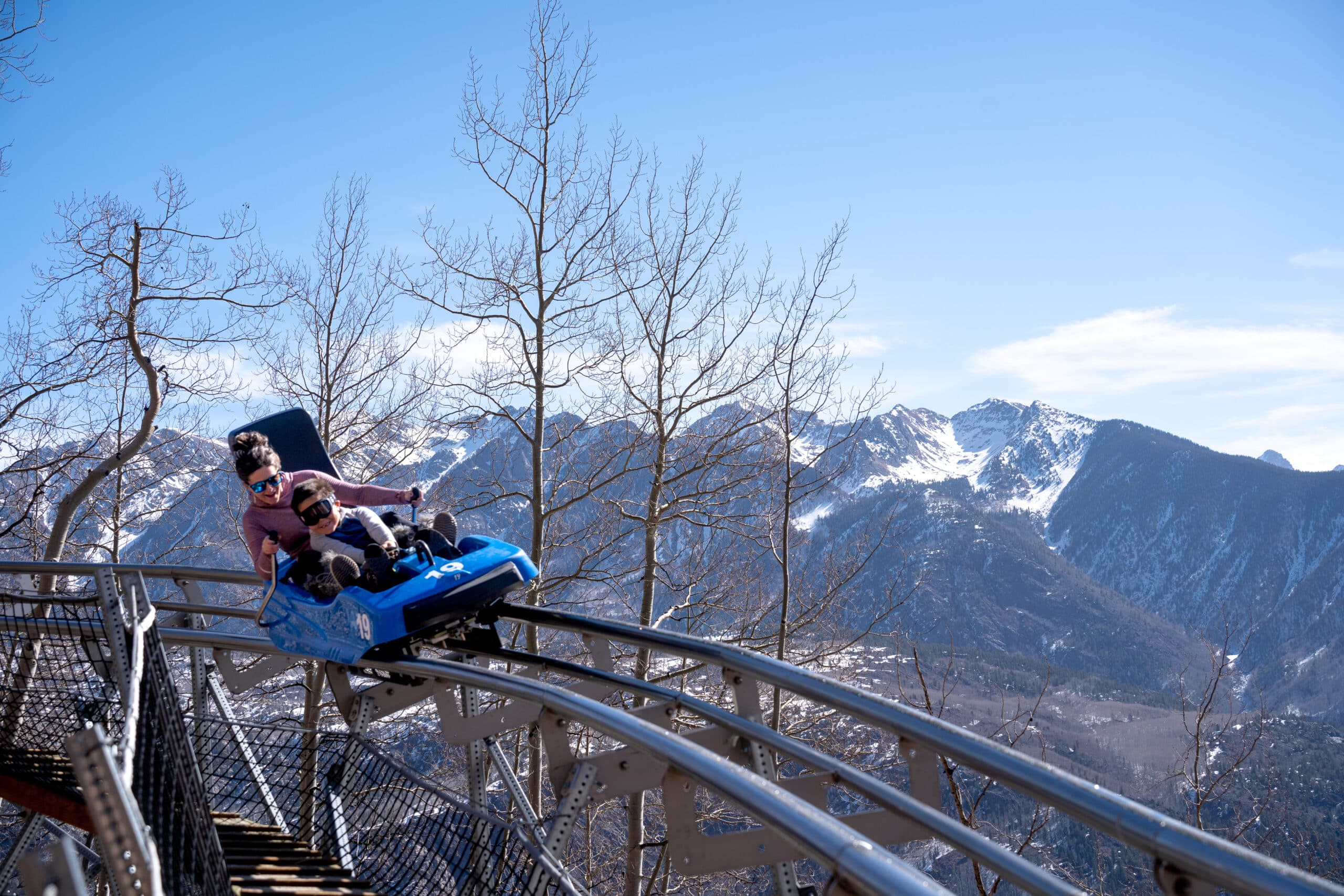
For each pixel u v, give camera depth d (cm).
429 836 480
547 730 493
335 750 598
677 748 364
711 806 1556
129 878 213
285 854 550
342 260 1700
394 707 646
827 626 1748
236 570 853
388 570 586
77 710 594
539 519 1608
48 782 592
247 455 637
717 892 1744
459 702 636
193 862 388
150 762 344
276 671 809
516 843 434
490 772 1445
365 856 523
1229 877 258
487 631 680
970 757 377
